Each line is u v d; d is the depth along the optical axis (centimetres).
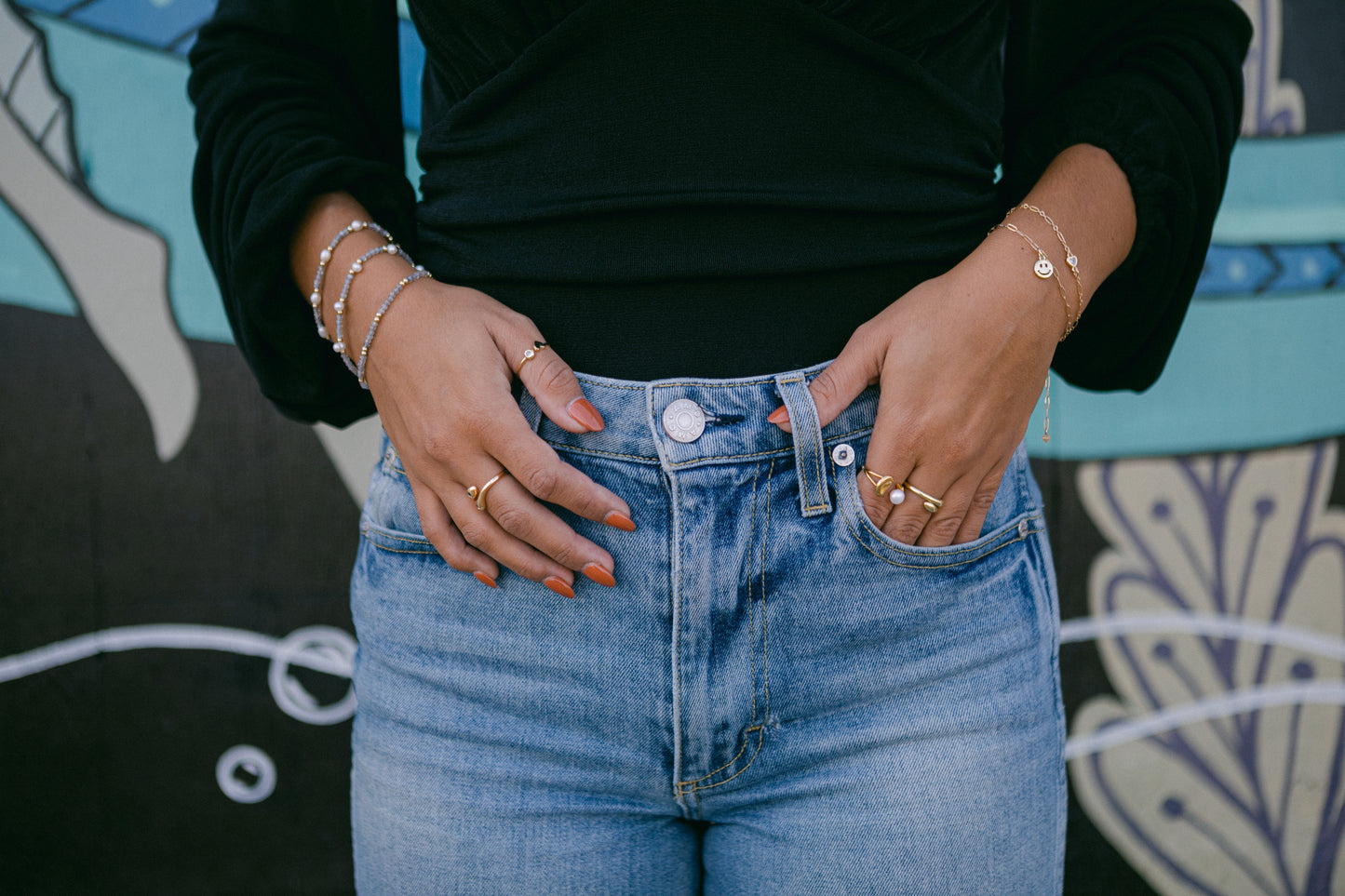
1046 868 75
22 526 170
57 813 174
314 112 84
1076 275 73
